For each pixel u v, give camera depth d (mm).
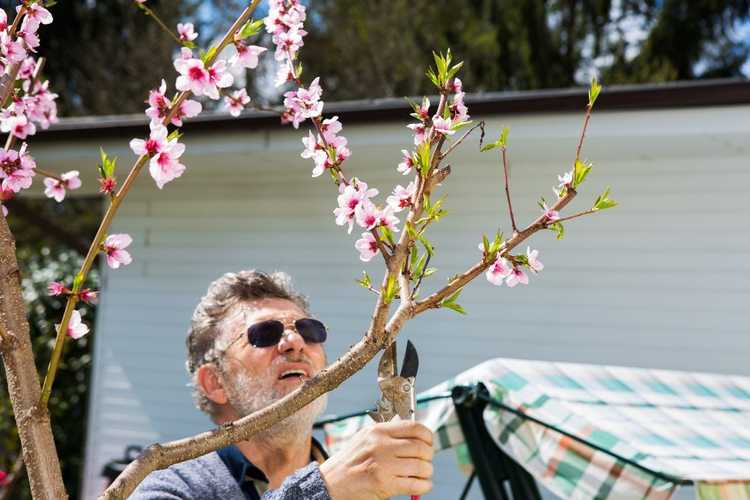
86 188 9031
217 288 2775
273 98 16281
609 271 6863
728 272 6551
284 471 2598
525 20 15109
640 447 3561
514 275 1562
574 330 6930
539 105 5996
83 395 10648
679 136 5910
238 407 2654
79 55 16594
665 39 14977
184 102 1648
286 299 2777
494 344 7148
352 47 15945
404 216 4195
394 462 1731
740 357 6477
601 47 15695
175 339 8336
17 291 1593
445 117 1660
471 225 7262
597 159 6883
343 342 7691
